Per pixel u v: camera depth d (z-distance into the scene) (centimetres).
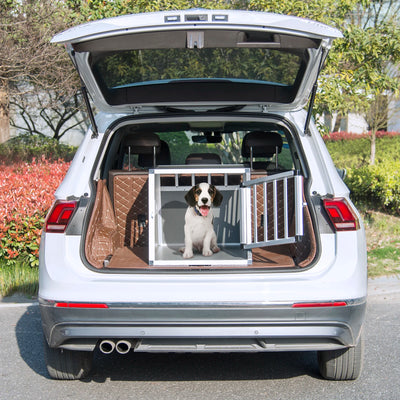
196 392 393
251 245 383
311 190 378
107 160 458
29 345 495
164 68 407
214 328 336
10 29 1016
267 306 334
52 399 383
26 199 721
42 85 1091
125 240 461
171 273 343
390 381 408
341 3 864
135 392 394
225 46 346
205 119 433
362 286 349
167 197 444
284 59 377
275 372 430
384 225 919
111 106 419
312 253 356
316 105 847
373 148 1791
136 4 902
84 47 347
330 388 397
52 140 1509
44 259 356
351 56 872
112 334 341
